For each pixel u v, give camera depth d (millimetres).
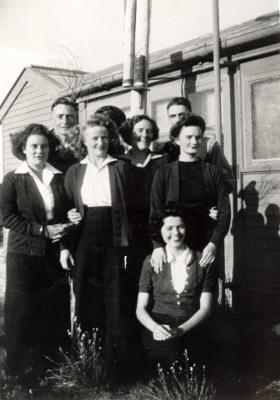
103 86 6652
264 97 4883
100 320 3252
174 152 3770
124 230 3197
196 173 3281
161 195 3291
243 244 4992
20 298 3168
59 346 3320
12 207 3170
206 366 3078
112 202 3180
